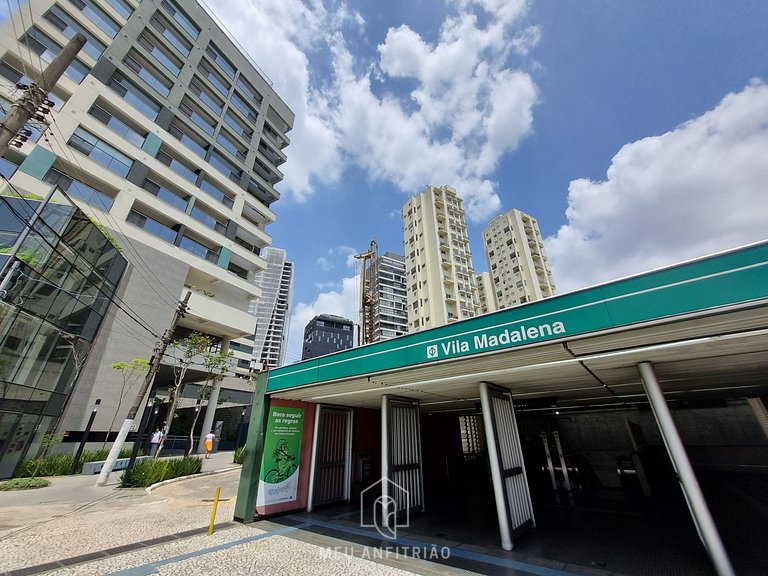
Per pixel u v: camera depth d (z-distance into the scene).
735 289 3.01
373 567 4.68
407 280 58.91
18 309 12.92
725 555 3.46
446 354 4.91
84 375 19.08
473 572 4.48
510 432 6.72
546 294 59.22
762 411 10.31
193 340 20.27
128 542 5.75
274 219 40.34
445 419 13.12
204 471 15.54
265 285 124.06
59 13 25.12
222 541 5.84
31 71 22.58
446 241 55.72
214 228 32.25
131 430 20.62
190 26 35.62
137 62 29.69
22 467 13.48
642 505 7.98
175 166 30.16
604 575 4.33
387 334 80.88
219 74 38.19
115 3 28.95
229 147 37.53
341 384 6.66
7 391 12.86
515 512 5.95
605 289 3.77
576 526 6.50
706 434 12.40
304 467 8.38
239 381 32.47
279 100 46.78
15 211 12.25
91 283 18.05
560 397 8.88
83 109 24.03
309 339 113.69
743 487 9.34
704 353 4.21
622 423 13.52
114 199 24.77
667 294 3.36
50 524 6.90
